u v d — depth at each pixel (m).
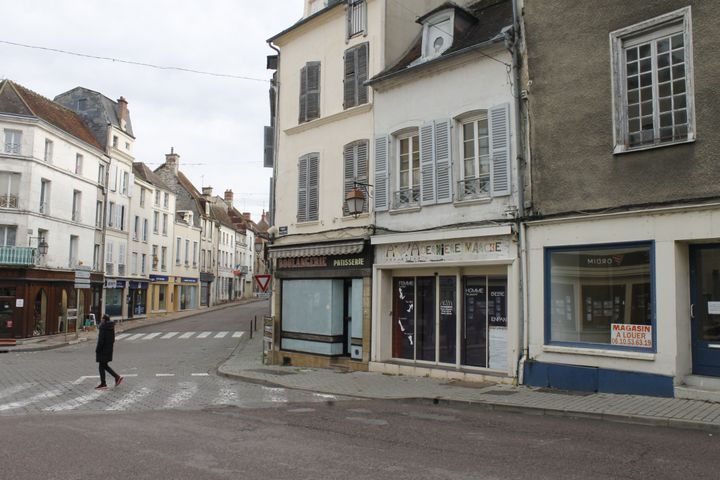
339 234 15.62
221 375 15.23
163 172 58.59
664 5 9.80
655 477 5.57
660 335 9.55
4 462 6.33
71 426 8.38
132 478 5.72
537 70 11.52
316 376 14.11
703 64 9.28
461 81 12.91
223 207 77.12
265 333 17.73
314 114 17.02
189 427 8.27
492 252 12.05
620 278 10.26
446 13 13.75
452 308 13.23
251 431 7.95
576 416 8.74
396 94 14.41
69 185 33.88
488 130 12.27
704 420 7.76
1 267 28.73
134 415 9.36
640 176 9.93
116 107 41.75
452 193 12.85
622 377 9.97
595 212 10.45
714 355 9.37
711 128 9.16
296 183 17.48
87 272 28.08
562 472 5.77
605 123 10.43
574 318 10.80
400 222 14.05
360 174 15.37
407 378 13.12
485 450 6.73
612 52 10.39
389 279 14.62
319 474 5.80
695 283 9.60
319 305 16.27
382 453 6.63
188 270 56.28
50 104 35.50
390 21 15.39
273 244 18.12
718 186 9.05
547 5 11.45
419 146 13.72
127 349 24.05
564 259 10.99
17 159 29.88
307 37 17.56
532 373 11.20
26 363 18.91
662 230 9.60
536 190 11.38
